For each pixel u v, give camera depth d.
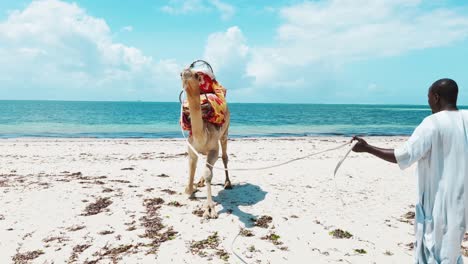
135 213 6.16
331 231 5.47
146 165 11.02
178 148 16.03
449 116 2.84
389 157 2.99
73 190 7.57
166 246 4.85
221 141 7.70
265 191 7.77
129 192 7.52
